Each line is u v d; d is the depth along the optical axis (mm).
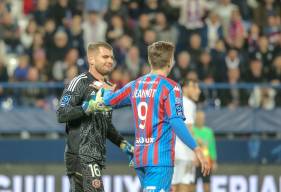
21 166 39438
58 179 39438
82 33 45094
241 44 44312
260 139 40656
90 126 20641
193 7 47812
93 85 20453
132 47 42938
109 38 44469
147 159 19000
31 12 50438
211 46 46312
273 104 42375
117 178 39375
